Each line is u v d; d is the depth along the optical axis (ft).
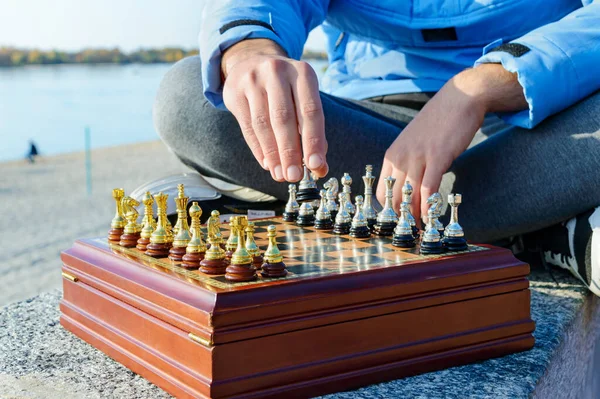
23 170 61.05
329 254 4.41
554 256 6.18
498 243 6.85
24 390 3.98
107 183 50.70
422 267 4.11
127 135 101.65
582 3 6.61
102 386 4.01
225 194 6.72
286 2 6.19
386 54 7.55
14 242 30.04
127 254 4.50
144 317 4.01
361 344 3.85
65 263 5.01
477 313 4.28
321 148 4.54
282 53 5.34
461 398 3.77
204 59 5.49
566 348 5.05
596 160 5.33
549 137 5.55
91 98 162.50
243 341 3.49
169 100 6.42
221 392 3.43
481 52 6.99
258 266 4.01
